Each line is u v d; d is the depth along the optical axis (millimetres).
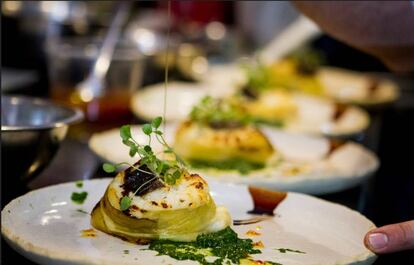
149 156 596
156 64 1378
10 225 566
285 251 578
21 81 1170
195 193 586
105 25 1257
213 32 1914
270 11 1934
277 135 1003
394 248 564
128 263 510
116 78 1042
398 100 1582
